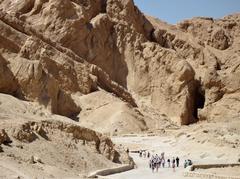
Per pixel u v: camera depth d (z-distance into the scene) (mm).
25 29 61469
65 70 60344
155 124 63406
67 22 71625
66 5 72438
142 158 40000
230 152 41219
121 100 63906
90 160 27766
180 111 72000
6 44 55375
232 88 73500
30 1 73375
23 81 48781
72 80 60750
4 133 23109
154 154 42531
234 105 71625
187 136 49031
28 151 23656
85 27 73812
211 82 75062
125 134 53281
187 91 73750
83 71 62750
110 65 76438
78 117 55281
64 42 70562
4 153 21797
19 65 49719
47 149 25234
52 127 28016
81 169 25859
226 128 55219
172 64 76125
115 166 29953
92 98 59969
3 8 72625
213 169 33500
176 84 74375
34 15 71812
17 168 20578
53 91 51219
